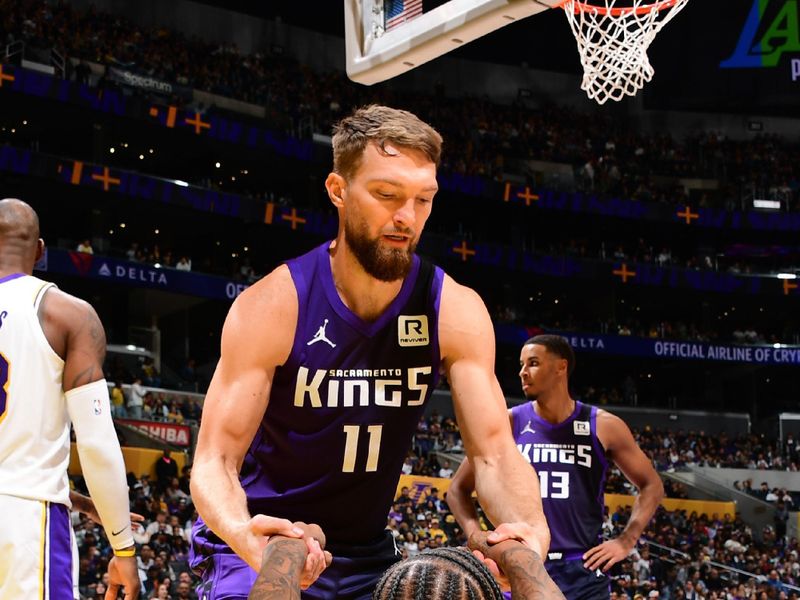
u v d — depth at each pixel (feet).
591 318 110.11
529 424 17.01
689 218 106.01
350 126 7.16
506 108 111.75
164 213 89.15
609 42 19.70
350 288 7.70
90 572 42.42
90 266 78.74
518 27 115.03
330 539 8.20
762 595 59.98
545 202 102.17
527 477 7.53
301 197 101.65
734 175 113.39
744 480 88.63
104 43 88.89
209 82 93.20
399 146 7.01
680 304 114.32
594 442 16.84
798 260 111.75
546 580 5.42
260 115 96.07
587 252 108.47
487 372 7.98
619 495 72.43
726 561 67.31
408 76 111.55
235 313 7.67
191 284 83.56
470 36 15.16
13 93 78.95
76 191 83.35
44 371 9.56
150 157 92.79
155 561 44.16
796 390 110.93
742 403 112.27
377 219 7.10
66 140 88.84
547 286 108.17
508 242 109.40
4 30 83.20
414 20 15.87
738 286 105.29
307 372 7.73
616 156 112.57
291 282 7.77
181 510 54.44
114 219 90.17
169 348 94.27
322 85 102.89
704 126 117.60
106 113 82.74
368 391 7.81
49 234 89.97
